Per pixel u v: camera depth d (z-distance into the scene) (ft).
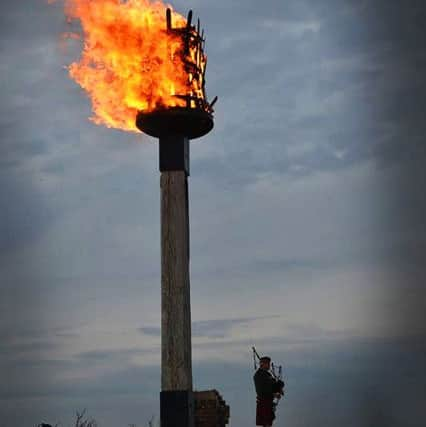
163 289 58.59
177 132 60.03
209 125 61.11
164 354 57.72
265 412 51.70
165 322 58.13
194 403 58.95
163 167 59.88
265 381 51.83
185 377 57.21
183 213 59.41
